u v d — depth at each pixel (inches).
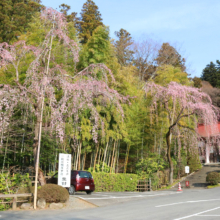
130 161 979.9
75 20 1437.0
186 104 714.2
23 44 438.9
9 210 370.3
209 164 1221.7
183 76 984.9
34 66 404.2
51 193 393.4
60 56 504.7
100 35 636.7
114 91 479.8
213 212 326.6
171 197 518.6
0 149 498.0
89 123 596.7
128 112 731.4
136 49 1552.7
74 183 533.3
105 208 382.9
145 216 304.3
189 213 320.2
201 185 842.2
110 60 683.4
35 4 1295.5
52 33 420.2
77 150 669.3
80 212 348.2
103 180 669.9
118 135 688.4
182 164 975.0
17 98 408.5
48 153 585.6
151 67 1552.7
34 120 527.2
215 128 746.2
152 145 914.7
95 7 1492.4
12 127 516.1
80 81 433.1
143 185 754.2
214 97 1640.0
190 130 794.2
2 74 536.7
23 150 565.3
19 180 468.1
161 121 823.1
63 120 427.8
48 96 434.0
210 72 2069.4
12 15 1226.6
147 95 813.9
